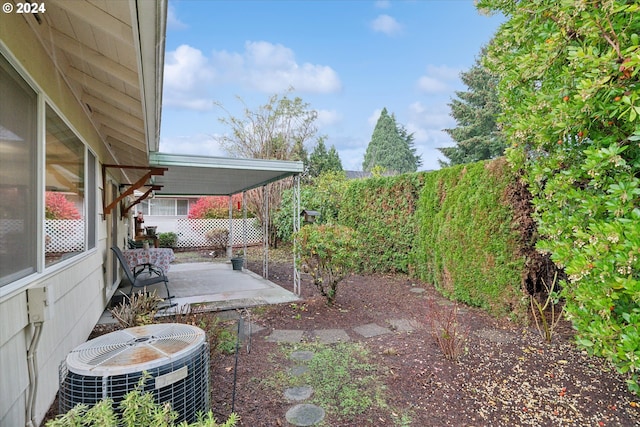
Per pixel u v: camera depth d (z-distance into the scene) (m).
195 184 8.27
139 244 10.55
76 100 3.43
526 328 4.31
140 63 2.26
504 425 2.37
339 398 2.68
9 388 1.90
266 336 4.05
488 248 4.94
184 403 1.80
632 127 2.05
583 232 2.24
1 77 1.85
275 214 13.01
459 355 3.47
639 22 2.00
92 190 4.32
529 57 2.67
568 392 2.79
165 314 4.56
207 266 10.17
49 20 2.30
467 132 18.88
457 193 5.73
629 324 1.98
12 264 1.97
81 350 1.86
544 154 3.00
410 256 7.39
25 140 2.16
